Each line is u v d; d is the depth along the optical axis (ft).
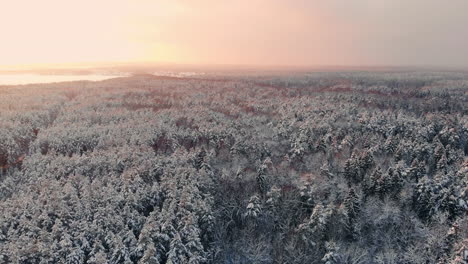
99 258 96.68
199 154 174.29
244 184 156.46
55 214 118.11
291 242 128.06
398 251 128.47
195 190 134.21
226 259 126.82
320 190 151.43
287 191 150.71
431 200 138.92
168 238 108.88
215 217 136.15
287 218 139.23
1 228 110.42
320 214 124.06
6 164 188.85
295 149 193.77
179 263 105.29
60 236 107.65
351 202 134.51
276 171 168.14
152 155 177.27
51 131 223.51
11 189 146.10
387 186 147.13
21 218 113.09
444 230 128.16
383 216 138.51
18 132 221.87
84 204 122.52
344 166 166.50
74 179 145.18
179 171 152.35
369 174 162.81
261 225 136.77
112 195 128.06
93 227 109.70
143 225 117.39
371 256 127.34
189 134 229.45
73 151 197.47
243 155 190.70
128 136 210.79
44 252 100.17
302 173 172.35
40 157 176.35
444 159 169.37
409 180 156.15
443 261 110.93
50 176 151.23
